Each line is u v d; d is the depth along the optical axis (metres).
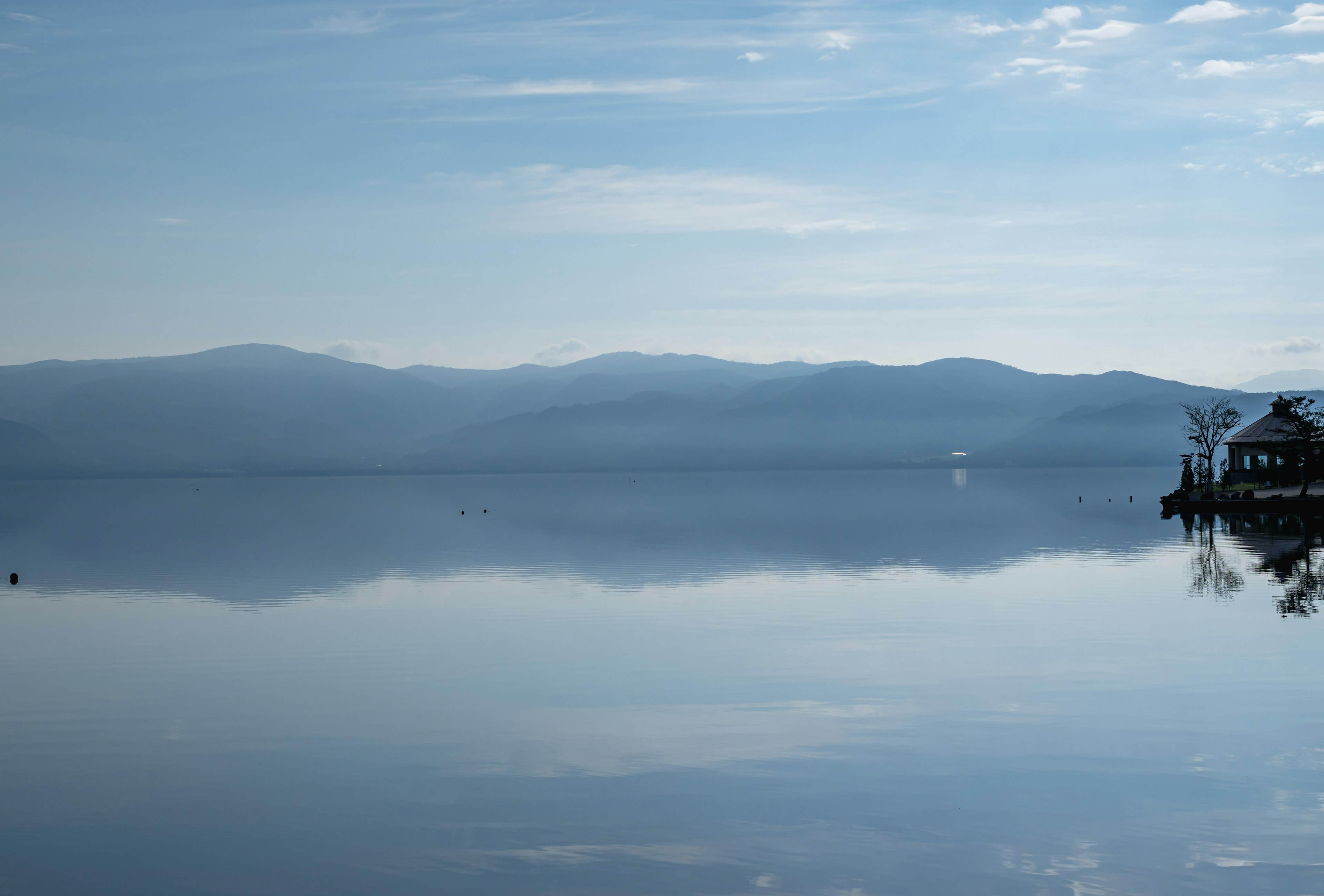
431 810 15.93
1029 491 196.12
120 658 28.08
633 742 19.45
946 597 38.88
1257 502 96.31
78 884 13.45
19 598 41.31
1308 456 98.56
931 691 23.06
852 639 29.89
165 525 101.88
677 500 166.88
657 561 55.09
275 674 25.80
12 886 13.38
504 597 40.44
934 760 18.05
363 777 17.53
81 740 19.86
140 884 13.43
